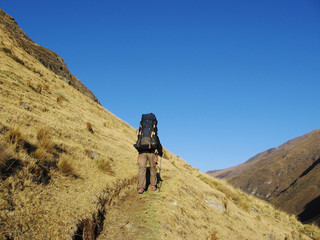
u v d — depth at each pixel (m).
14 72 13.20
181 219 6.26
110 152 9.73
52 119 9.43
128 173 8.15
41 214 3.77
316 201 148.12
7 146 4.82
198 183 12.57
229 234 7.59
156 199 6.79
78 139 8.79
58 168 5.50
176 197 7.56
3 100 8.03
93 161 7.18
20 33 36.12
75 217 4.11
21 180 4.27
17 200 3.76
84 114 15.88
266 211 17.50
